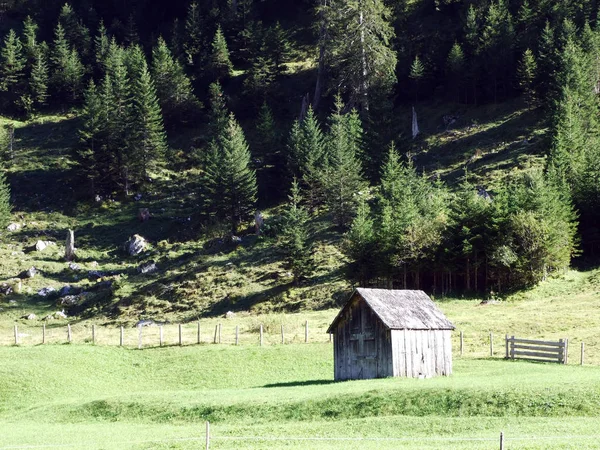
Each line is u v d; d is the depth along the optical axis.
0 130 150.38
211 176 123.56
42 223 130.88
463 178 114.31
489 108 140.25
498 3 163.88
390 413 35.22
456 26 168.50
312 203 121.06
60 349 59.31
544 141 112.56
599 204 93.12
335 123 134.25
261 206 129.50
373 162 125.12
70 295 103.06
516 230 83.50
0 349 59.75
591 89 125.50
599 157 100.31
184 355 58.69
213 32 187.50
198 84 174.50
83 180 141.12
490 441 28.06
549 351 53.31
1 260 116.00
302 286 93.44
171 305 94.81
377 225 93.25
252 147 149.25
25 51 179.00
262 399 39.59
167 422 38.88
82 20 198.75
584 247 92.81
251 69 164.75
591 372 43.88
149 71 169.88
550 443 27.03
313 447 29.06
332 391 39.91
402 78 155.62
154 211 132.75
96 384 53.16
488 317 70.50
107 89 148.62
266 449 29.31
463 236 85.88
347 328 49.97
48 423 41.97
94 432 37.00
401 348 47.62
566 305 72.81
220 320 82.50
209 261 106.62
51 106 172.50
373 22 142.00
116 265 115.31
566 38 136.62
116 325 90.62
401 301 50.59
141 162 142.00
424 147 133.12
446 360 49.84
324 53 159.25
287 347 59.78
